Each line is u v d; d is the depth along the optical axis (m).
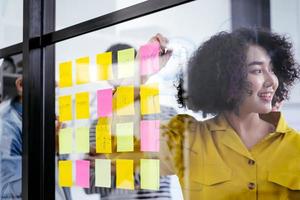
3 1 2.20
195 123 1.42
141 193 1.55
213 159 1.36
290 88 1.22
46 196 1.87
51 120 1.89
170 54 1.50
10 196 2.08
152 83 1.55
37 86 1.93
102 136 1.70
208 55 1.40
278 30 1.25
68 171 1.80
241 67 1.32
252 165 1.28
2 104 2.16
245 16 1.32
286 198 1.20
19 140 2.06
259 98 1.28
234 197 1.30
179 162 1.45
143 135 1.57
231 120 1.34
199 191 1.39
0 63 2.18
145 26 1.58
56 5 1.91
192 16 1.44
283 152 1.22
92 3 1.76
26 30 1.93
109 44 1.69
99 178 1.69
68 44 1.84
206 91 1.40
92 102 1.74
